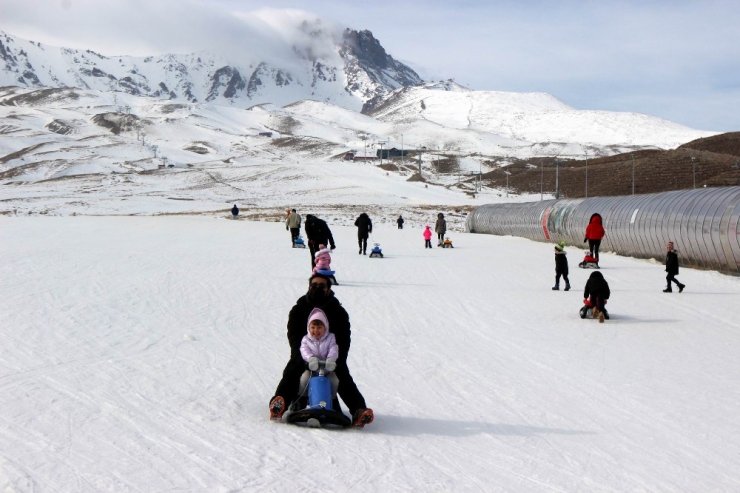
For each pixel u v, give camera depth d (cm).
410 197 14000
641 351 1432
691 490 702
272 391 1046
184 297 1947
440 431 884
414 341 1484
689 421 953
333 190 14925
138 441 779
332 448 791
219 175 17938
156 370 1137
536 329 1662
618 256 3841
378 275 2714
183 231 5191
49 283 2083
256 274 2561
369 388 1098
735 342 1536
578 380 1183
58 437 779
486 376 1198
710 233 3056
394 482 692
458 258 3538
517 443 842
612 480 723
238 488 652
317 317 881
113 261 2802
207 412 912
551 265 3238
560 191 17212
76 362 1161
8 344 1276
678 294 2320
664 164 16362
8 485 632
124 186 16138
